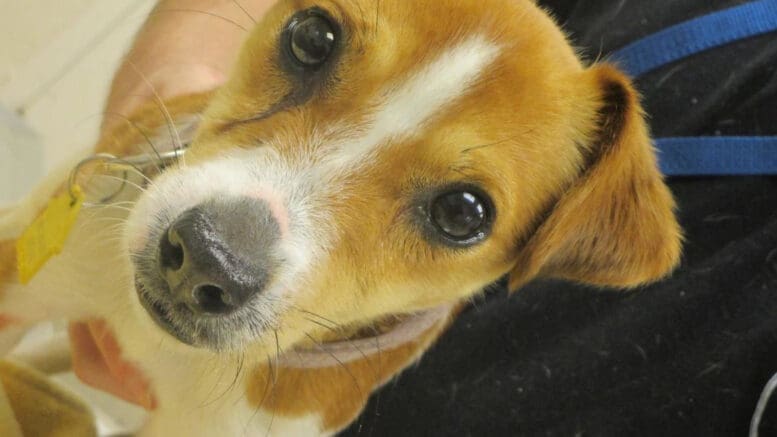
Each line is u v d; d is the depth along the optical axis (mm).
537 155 475
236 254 438
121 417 572
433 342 544
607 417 532
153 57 561
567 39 510
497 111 462
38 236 466
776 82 529
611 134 490
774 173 527
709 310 529
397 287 476
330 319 467
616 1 561
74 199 466
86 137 646
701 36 537
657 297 536
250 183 449
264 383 503
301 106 461
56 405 524
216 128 469
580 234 495
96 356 543
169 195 449
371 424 551
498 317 550
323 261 455
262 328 450
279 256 445
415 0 463
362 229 460
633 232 495
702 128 537
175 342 460
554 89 479
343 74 460
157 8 593
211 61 562
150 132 506
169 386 509
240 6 530
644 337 534
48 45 677
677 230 500
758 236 527
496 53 464
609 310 544
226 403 507
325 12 464
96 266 497
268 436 510
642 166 493
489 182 464
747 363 520
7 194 617
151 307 451
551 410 537
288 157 455
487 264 487
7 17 662
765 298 524
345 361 503
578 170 490
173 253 440
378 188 460
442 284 485
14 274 506
